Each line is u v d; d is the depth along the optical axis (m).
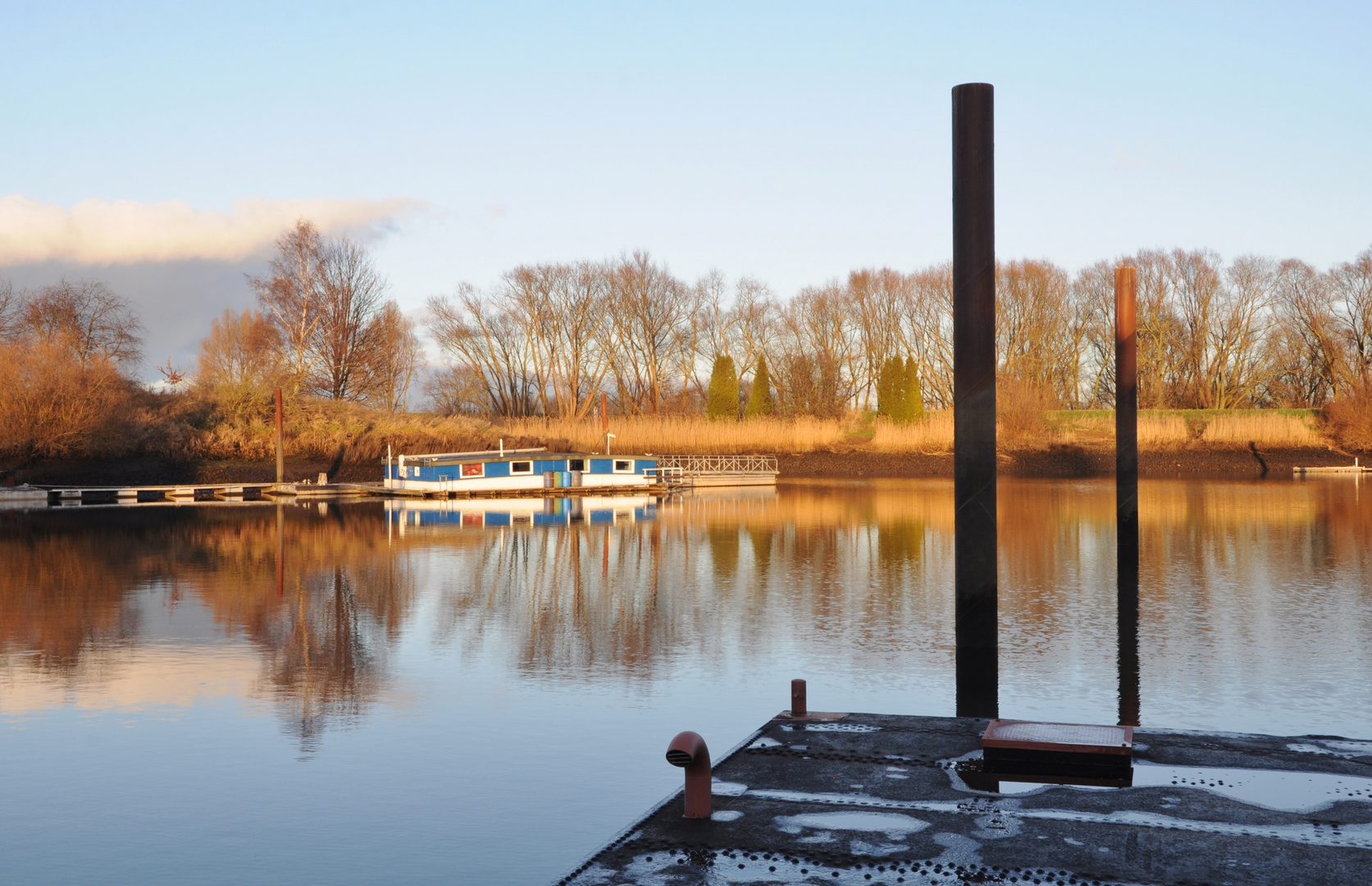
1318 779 6.90
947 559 24.11
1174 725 10.30
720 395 74.69
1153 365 81.50
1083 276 84.69
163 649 14.57
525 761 9.61
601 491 49.66
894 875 5.36
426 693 12.07
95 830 8.09
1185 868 5.42
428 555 25.45
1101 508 37.56
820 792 6.71
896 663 13.41
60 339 53.28
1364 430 63.28
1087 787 6.77
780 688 12.17
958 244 9.96
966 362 10.00
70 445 51.75
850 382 86.56
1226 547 25.42
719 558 24.50
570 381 84.00
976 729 8.26
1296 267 76.69
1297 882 5.23
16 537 29.69
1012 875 5.35
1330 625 15.64
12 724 10.88
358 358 72.38
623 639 15.13
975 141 9.77
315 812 8.42
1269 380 79.06
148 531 31.72
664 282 83.94
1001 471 62.59
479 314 83.06
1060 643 14.41
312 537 29.66
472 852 7.65
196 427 57.94
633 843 5.86
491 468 48.34
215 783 9.09
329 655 14.20
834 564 23.17
